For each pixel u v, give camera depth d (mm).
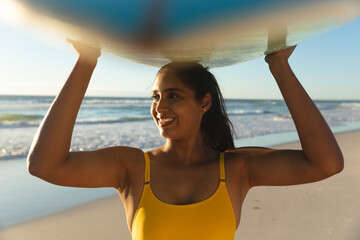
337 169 1322
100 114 22547
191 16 678
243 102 43125
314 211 4180
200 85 1484
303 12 693
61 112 1227
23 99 30875
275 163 1438
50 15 739
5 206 4359
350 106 41594
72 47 1098
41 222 3902
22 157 7676
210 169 1456
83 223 3916
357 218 3924
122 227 3838
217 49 969
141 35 797
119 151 1451
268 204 4414
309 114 1334
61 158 1224
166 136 1442
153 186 1370
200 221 1271
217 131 1711
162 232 1249
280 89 1375
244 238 3451
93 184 1356
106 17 711
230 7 643
